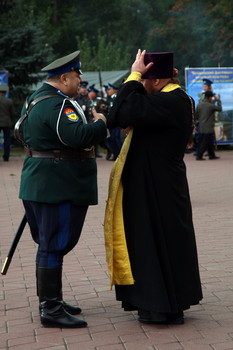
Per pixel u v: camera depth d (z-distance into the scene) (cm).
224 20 4103
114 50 4509
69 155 489
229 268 680
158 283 487
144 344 463
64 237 493
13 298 585
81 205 495
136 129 498
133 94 487
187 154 2214
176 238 496
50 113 480
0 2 2542
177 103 493
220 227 911
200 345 459
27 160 499
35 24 2566
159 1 6178
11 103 1981
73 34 5941
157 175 496
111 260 484
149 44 5034
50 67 495
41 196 486
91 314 535
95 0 6316
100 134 484
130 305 511
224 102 2281
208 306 551
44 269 498
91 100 1886
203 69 2234
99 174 1596
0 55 2452
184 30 4828
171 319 504
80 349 456
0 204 1150
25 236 872
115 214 495
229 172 1614
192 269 505
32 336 485
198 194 1239
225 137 2302
